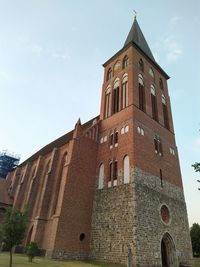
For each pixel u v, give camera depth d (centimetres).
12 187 5000
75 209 2969
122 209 2712
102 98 4222
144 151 3139
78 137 3444
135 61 4006
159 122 3819
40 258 2627
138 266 2245
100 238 2806
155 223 2702
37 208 3762
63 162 3700
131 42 4156
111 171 3195
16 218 2072
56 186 3494
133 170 2822
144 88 3866
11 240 1978
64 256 2634
